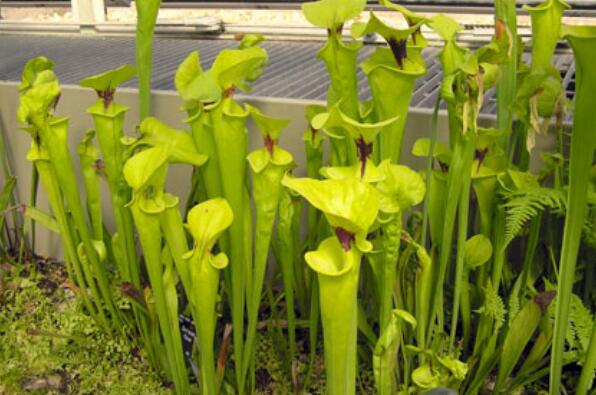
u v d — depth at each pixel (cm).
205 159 134
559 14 125
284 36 267
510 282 157
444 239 129
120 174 149
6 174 205
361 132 108
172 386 165
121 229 155
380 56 123
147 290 154
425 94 181
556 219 154
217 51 251
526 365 142
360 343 163
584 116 103
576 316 134
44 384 171
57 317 186
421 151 136
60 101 201
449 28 126
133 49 268
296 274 163
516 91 136
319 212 155
